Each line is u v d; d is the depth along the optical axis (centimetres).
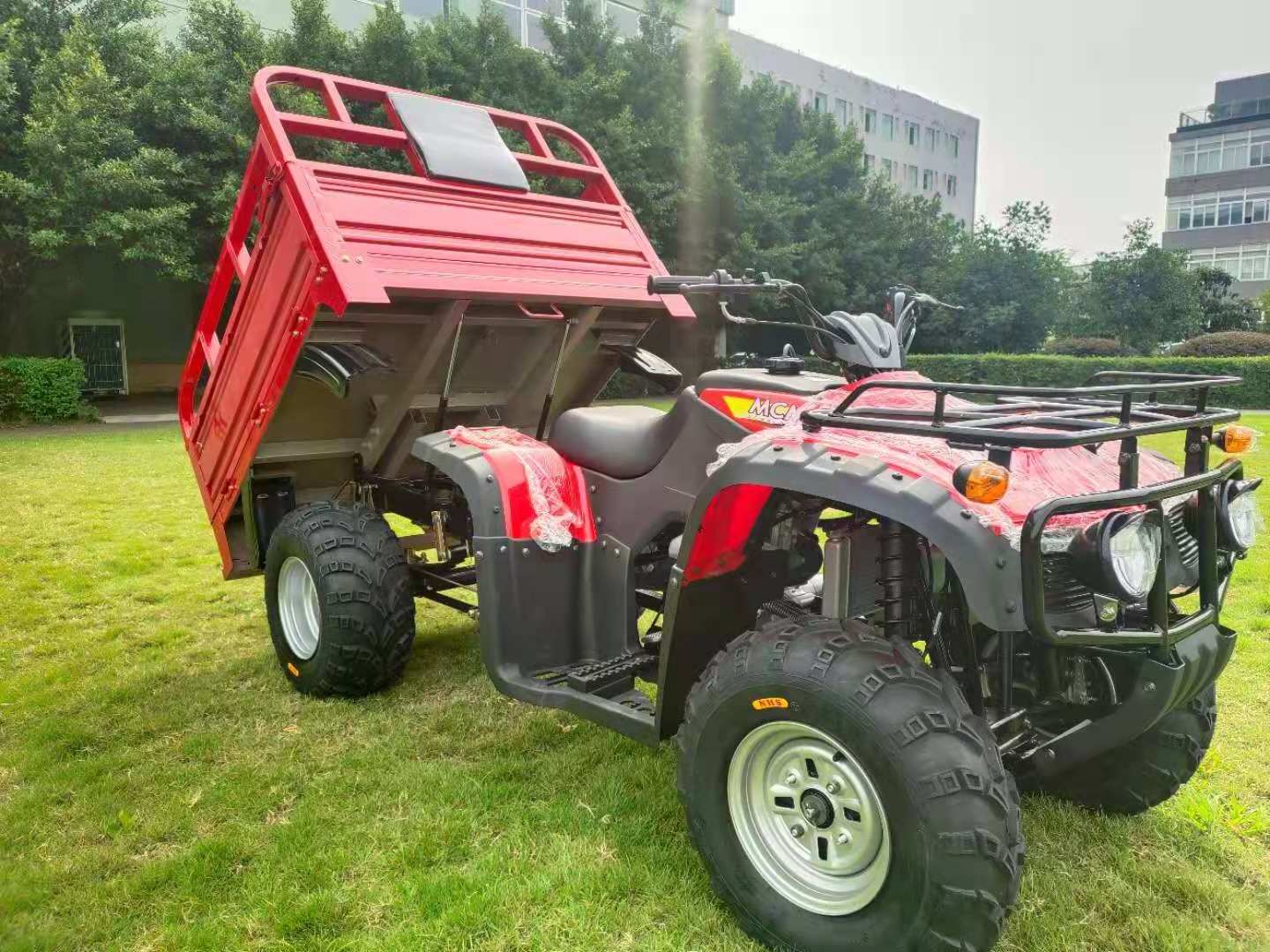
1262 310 3747
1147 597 215
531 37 2600
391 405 399
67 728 359
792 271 2152
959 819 195
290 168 328
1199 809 288
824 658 215
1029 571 193
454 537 440
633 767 326
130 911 247
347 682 379
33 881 258
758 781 233
